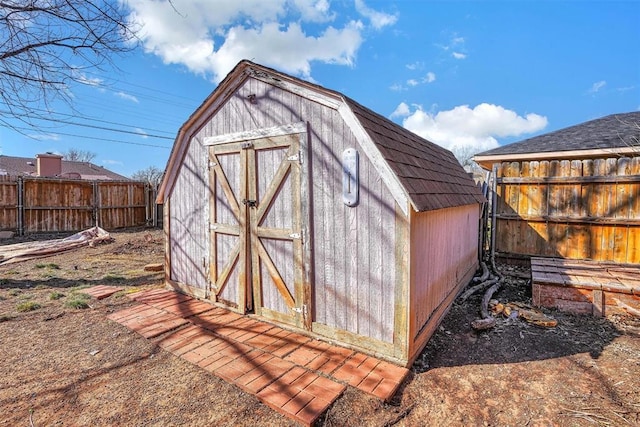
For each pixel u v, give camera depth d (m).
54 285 5.62
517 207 7.05
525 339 3.64
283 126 3.64
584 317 4.31
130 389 2.66
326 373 2.80
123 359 3.12
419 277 3.15
